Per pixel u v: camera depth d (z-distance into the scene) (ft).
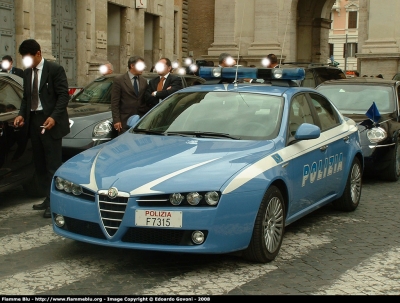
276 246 20.01
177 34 98.89
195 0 118.83
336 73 60.64
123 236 17.87
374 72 100.99
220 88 24.34
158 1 88.02
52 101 25.34
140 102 32.14
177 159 19.24
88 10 68.64
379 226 25.07
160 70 32.48
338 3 234.99
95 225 18.35
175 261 19.49
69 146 31.68
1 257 19.90
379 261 20.21
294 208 21.50
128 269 18.71
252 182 18.44
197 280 17.80
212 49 111.75
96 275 18.16
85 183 18.65
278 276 18.38
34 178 29.07
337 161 25.35
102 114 33.37
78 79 68.33
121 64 79.00
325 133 24.81
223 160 19.12
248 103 23.03
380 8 100.37
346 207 27.27
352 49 237.66
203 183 17.75
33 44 24.81
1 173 25.67
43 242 21.67
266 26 108.17
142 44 83.20
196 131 22.13
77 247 20.99
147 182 17.89
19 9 56.39
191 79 41.88
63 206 18.95
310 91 25.43
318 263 19.83
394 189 33.78
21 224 24.32
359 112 37.65
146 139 21.74
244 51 110.01
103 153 20.52
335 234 23.61
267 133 21.57
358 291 17.28
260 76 25.62
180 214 17.46
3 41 54.75
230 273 18.49
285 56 107.34
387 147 35.01
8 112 26.99
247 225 18.31
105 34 72.90
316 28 125.90
